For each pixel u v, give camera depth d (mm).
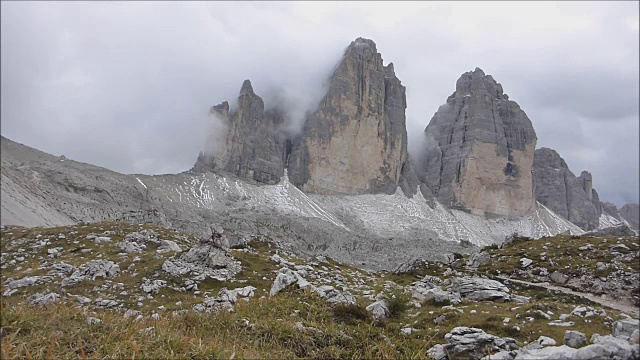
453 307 31297
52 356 12102
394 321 28609
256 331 20344
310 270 49469
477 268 62406
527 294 45938
